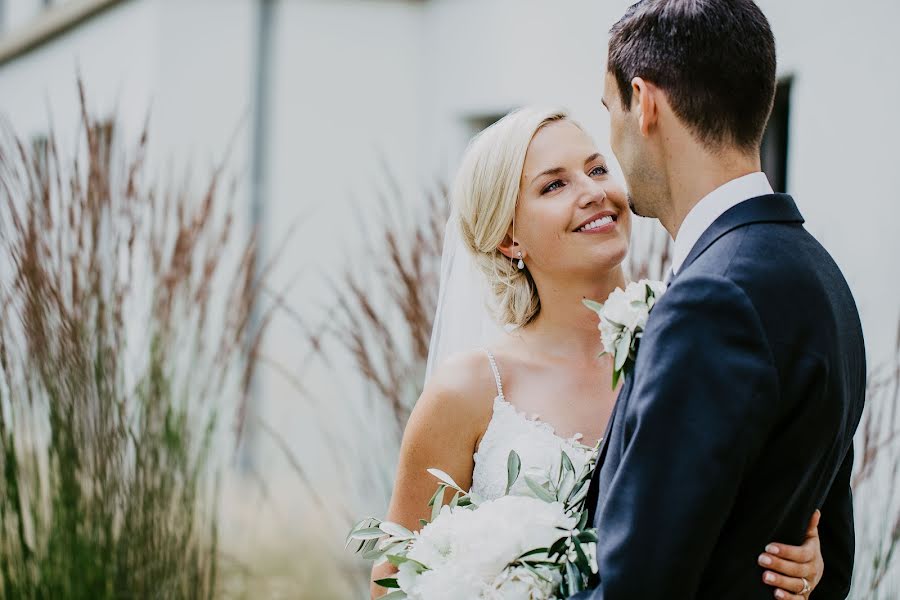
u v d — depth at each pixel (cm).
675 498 130
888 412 324
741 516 139
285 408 638
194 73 698
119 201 329
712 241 145
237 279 334
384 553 183
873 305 343
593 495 163
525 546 161
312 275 709
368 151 739
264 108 716
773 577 141
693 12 149
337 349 648
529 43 602
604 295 210
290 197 719
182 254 332
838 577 169
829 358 137
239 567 380
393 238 326
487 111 667
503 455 201
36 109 872
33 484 310
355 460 397
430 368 238
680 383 133
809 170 376
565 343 212
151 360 321
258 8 714
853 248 353
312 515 480
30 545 317
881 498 320
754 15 150
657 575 130
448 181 702
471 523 168
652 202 159
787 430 136
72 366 308
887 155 338
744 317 134
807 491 144
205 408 341
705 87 148
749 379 131
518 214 207
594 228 202
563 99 565
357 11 736
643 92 153
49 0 991
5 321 314
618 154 161
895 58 335
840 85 360
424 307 324
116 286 319
